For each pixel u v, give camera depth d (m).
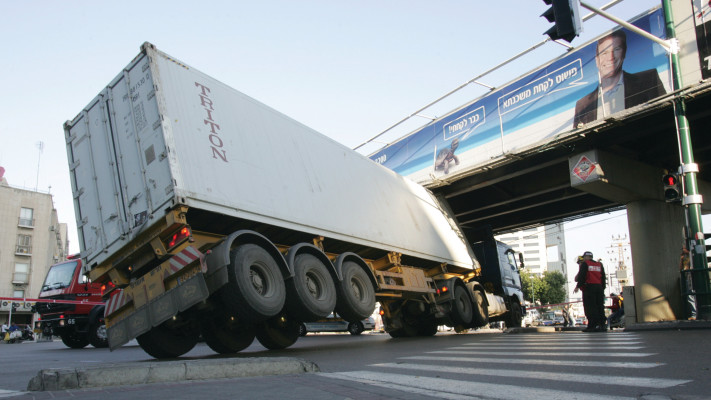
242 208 7.48
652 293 15.39
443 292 13.00
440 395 3.12
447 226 15.39
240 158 7.89
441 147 18.05
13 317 40.81
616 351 5.55
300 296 7.94
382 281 10.45
